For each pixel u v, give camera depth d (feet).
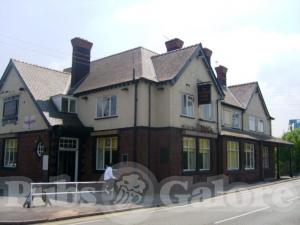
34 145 79.05
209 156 84.84
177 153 73.97
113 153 75.82
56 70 93.86
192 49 81.97
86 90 81.71
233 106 103.81
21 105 84.74
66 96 82.02
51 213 43.91
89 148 79.97
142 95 73.15
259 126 120.16
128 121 73.46
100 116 79.61
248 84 121.29
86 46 91.91
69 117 81.41
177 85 76.28
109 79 80.23
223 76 115.65
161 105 75.15
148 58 84.64
